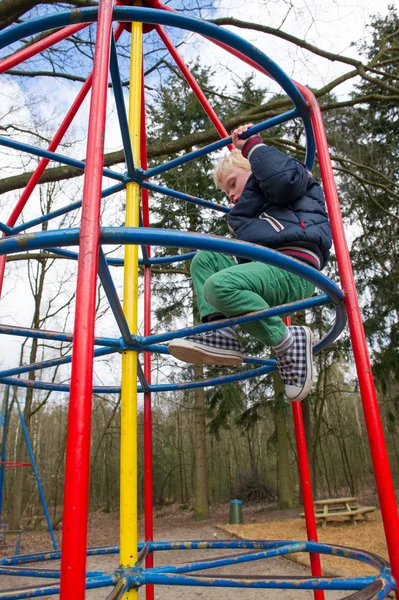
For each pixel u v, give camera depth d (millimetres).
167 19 1168
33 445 18219
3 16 3748
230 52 1646
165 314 12328
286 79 1385
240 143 1609
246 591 4930
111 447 18828
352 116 8117
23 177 4750
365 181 6777
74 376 673
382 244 10375
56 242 832
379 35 6359
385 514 1079
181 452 19938
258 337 1523
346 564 5406
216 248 940
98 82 912
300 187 1484
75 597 565
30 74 5488
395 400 12516
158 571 1515
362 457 19141
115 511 17953
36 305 12320
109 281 1190
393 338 10945
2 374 1893
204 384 2291
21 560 1902
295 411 2281
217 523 10938
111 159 5016
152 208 8672
